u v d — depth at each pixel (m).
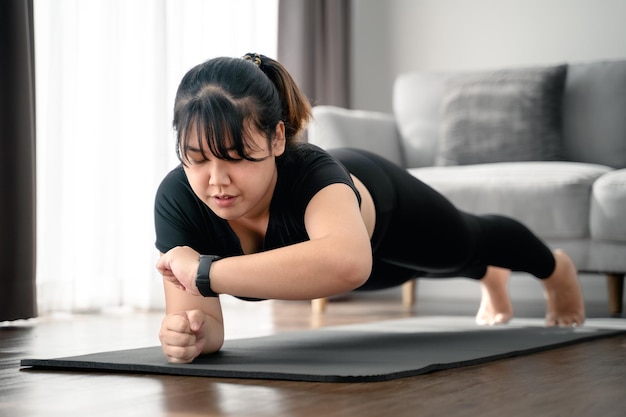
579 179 3.85
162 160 4.20
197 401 1.39
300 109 1.85
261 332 2.85
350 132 4.56
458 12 5.60
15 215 3.20
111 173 4.00
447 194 4.04
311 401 1.38
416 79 5.11
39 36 3.65
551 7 5.35
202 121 1.59
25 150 3.23
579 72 4.72
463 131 4.66
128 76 4.13
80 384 1.58
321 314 3.87
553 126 4.59
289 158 1.83
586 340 2.51
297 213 1.82
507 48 5.46
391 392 1.48
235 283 1.67
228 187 1.64
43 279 3.66
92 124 3.92
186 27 4.47
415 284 4.71
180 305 1.90
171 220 1.93
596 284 5.05
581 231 3.84
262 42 5.03
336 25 5.47
